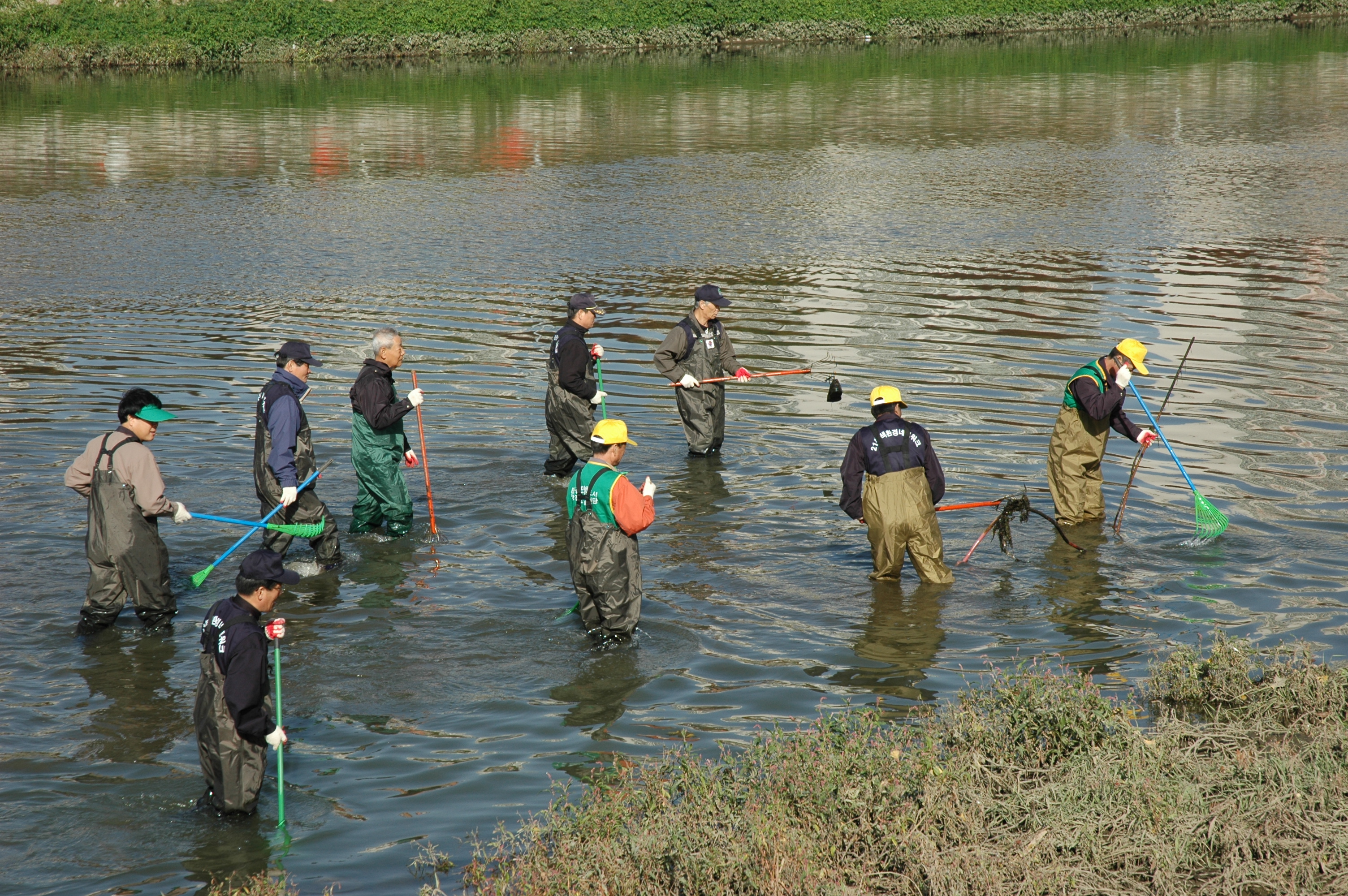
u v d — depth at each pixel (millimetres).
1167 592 8242
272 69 50000
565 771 6242
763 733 6520
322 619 8109
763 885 5051
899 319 15859
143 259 19797
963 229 21359
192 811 5922
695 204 23906
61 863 5500
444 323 16031
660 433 12016
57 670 7395
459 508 10148
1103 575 8562
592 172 27375
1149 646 7480
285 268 19234
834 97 39625
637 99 39781
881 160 28453
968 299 16812
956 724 6371
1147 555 8867
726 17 58312
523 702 6980
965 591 8375
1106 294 16859
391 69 49688
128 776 6227
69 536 9367
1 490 10227
